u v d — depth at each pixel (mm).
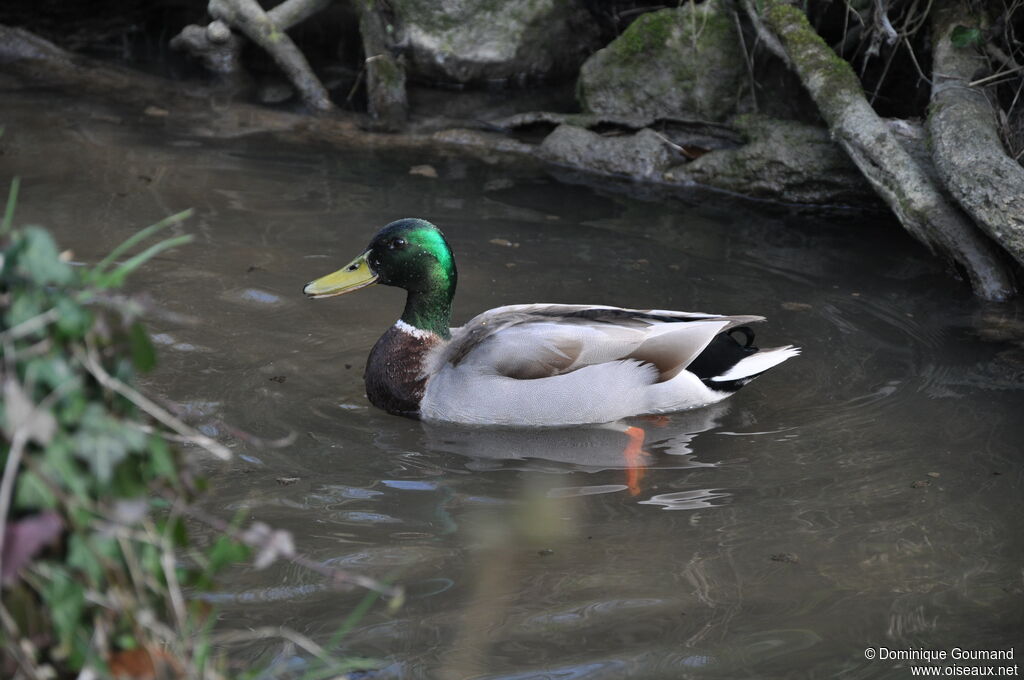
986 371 10727
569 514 8203
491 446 9422
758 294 12289
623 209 14805
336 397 10016
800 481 8742
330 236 13102
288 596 6871
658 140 16312
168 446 4324
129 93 18250
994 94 14203
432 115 18203
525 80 19672
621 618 6801
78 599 4008
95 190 13945
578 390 9742
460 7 19016
